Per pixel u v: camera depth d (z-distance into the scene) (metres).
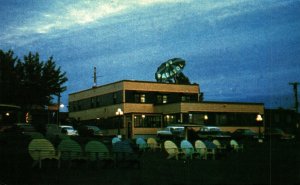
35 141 15.48
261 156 25.66
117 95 58.28
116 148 17.50
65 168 16.08
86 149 16.69
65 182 12.51
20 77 51.25
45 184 12.02
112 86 59.53
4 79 49.94
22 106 51.22
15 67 51.44
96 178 13.61
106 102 60.69
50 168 15.84
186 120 53.44
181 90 60.97
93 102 64.00
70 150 16.22
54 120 63.56
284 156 25.50
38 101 51.91
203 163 20.64
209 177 14.69
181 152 22.84
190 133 43.06
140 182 12.93
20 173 13.84
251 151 30.77
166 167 18.19
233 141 29.59
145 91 58.34
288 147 35.06
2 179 12.38
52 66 53.12
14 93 49.72
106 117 60.47
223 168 18.16
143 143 28.27
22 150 21.62
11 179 12.59
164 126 55.91
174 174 15.40
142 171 16.23
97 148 16.83
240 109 57.12
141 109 57.69
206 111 54.81
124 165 18.34
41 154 15.45
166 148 22.84
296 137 54.25
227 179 14.21
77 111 68.25
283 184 13.38
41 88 51.56
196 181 13.50
